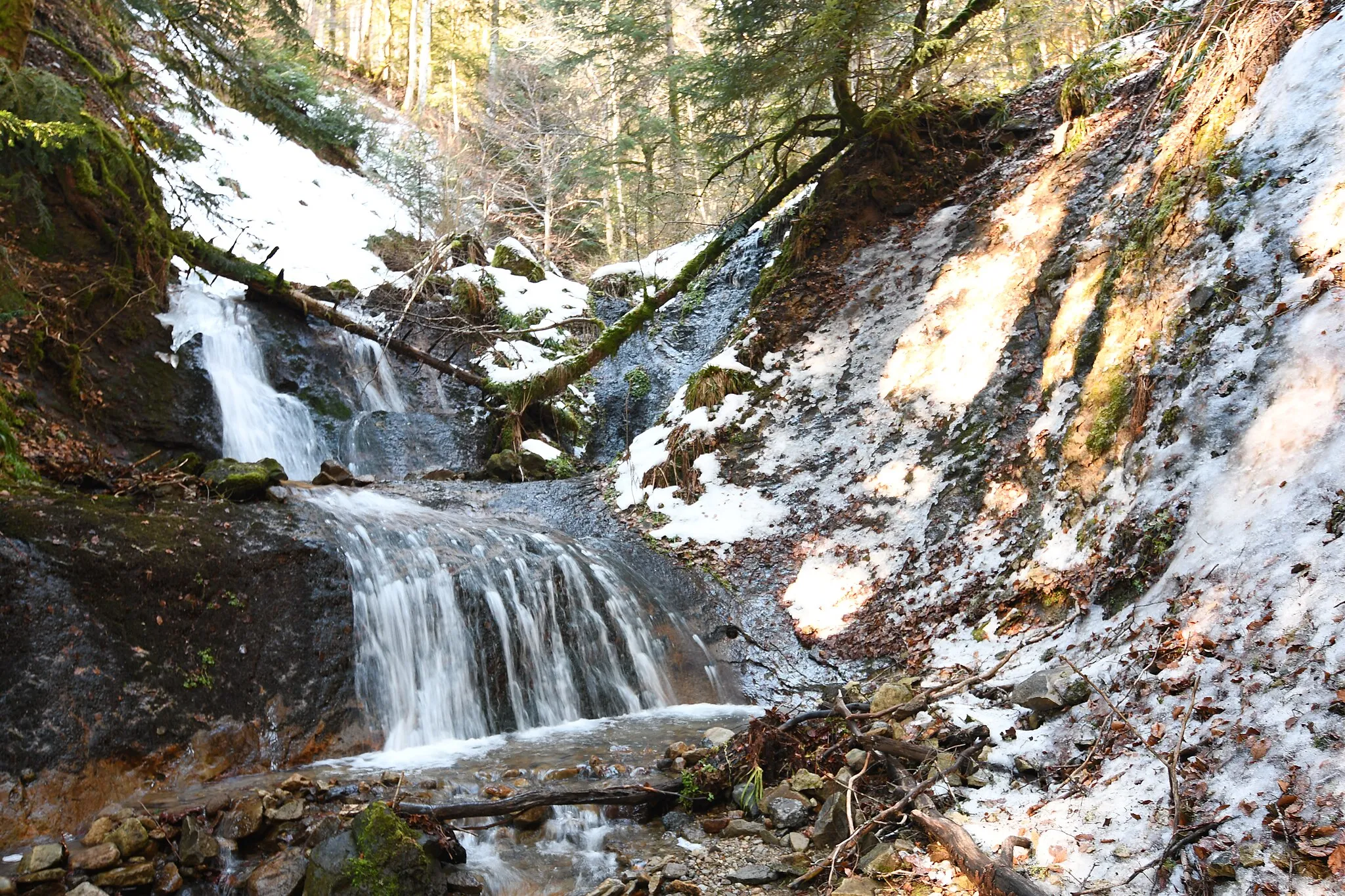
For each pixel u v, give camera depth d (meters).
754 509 10.22
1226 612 4.79
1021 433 8.70
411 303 14.14
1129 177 9.58
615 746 6.39
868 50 12.31
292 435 11.46
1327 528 4.62
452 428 13.48
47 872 4.13
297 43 14.70
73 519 5.94
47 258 8.97
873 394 10.56
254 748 5.77
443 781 5.45
